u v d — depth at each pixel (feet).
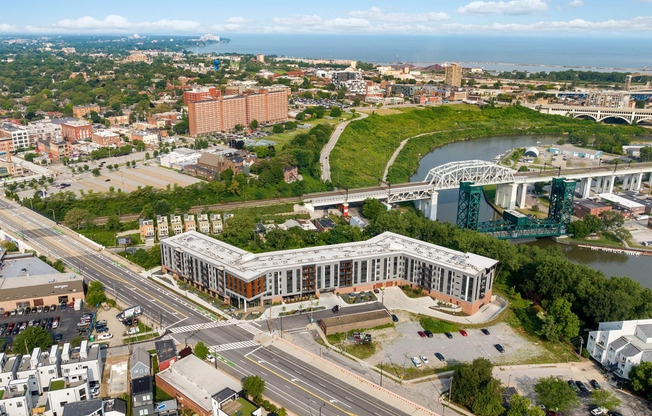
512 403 648.38
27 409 634.02
